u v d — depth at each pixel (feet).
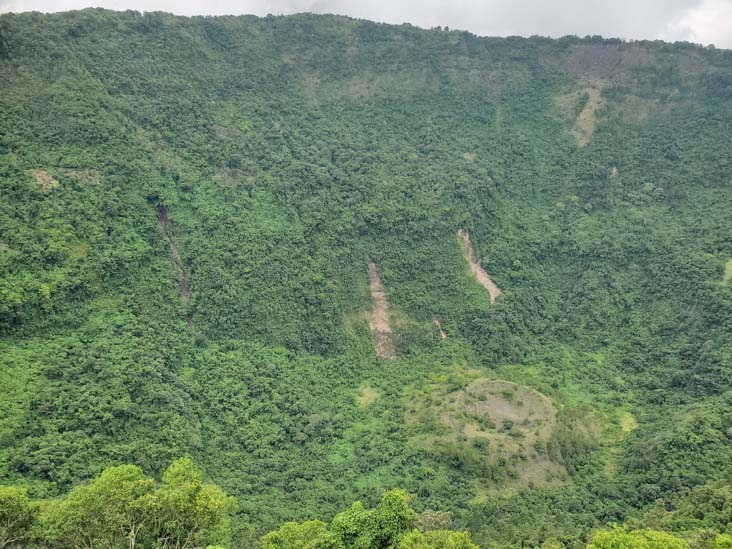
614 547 122.21
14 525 118.93
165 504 123.03
